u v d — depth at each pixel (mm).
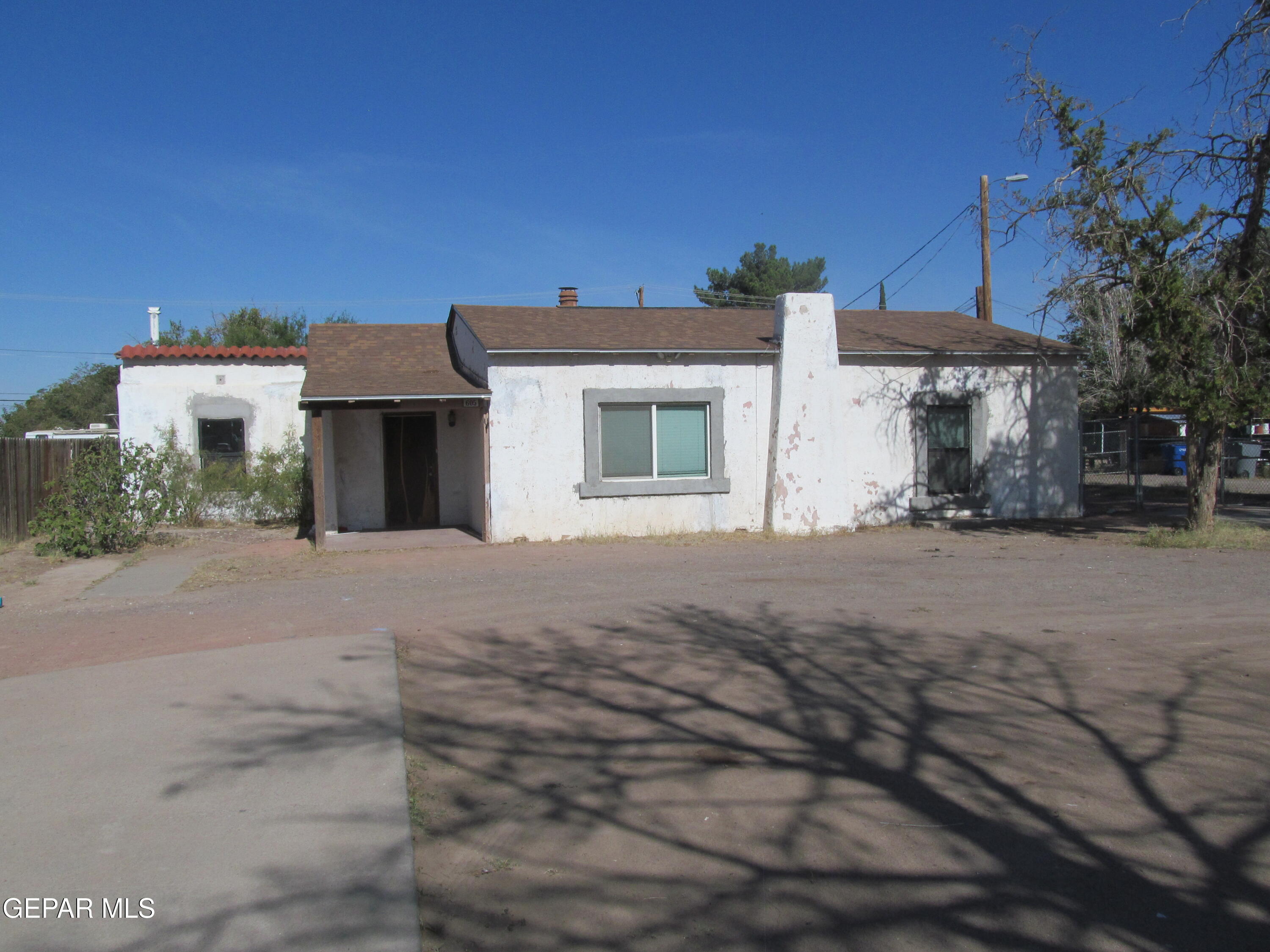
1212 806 4590
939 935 3492
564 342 14781
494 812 4609
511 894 3822
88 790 4711
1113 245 12938
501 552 13578
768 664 7180
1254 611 8797
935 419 16844
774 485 15406
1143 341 13852
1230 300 12750
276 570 12102
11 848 4070
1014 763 5164
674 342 15406
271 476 18000
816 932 3527
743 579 10938
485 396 14234
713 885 3887
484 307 16781
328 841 4141
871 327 18266
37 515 15172
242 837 4176
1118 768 5078
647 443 15242
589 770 5129
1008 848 4184
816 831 4371
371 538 15289
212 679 6723
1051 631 8102
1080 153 13164
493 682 6758
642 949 3424
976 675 6832
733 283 42375
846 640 7887
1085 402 23312
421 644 7898
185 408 18422
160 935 3389
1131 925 3559
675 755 5344
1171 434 31953
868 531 15945
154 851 4043
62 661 7477
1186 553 12430
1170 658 7215
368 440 17000
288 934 3398
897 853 4152
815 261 41844
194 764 5062
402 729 5625
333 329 18125
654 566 11984
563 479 14703
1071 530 15586
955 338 17562
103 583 11352
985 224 22375
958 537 14859
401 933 3414
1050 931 3520
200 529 17406
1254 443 24297
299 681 6641
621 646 7781
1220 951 3393
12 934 3393
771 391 15633
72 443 17703
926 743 5484
